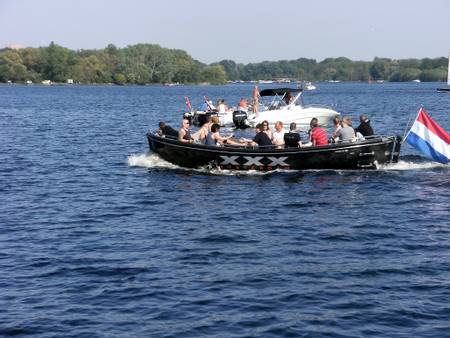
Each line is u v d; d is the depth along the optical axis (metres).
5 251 16.23
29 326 11.84
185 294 13.23
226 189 23.86
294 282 13.86
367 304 12.66
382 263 15.08
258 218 19.47
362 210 20.38
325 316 12.13
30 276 14.38
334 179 25.38
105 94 150.38
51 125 55.47
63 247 16.55
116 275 14.38
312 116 49.69
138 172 28.02
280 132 28.20
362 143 26.27
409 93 145.50
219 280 13.99
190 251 16.09
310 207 20.84
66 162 31.44
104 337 11.38
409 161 29.09
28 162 31.48
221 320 12.00
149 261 15.33
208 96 137.50
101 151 35.88
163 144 28.22
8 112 76.62
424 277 14.11
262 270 14.62
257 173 26.92
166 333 11.50
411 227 18.33
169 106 92.44
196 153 27.48
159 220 19.36
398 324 11.79
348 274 14.33
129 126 54.56
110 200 22.28
